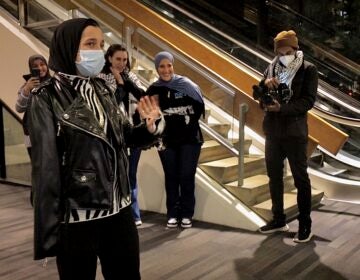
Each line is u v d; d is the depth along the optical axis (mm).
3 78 5266
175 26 6012
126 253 1684
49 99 1563
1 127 5734
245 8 7934
